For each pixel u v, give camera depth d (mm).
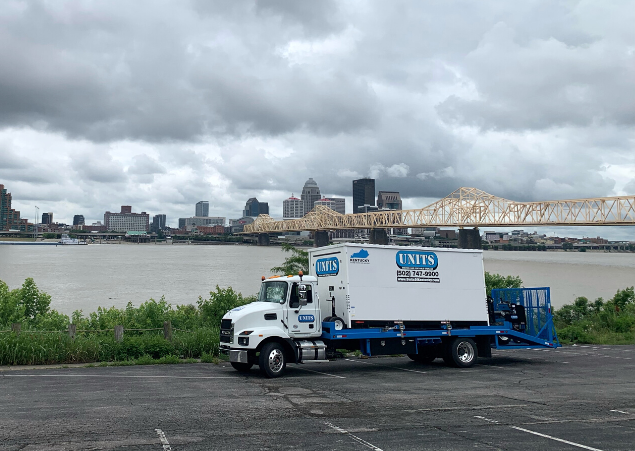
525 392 13469
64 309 43469
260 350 15383
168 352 19062
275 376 15336
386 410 11156
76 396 11961
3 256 177750
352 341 16906
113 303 48062
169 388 13195
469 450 8430
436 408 11438
